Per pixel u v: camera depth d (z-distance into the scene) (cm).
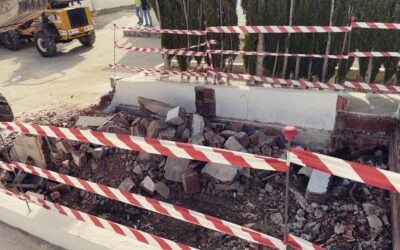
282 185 457
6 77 984
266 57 597
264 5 550
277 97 529
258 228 407
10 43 1244
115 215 459
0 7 613
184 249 275
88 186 306
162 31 597
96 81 905
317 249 222
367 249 369
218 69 650
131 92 651
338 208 416
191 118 549
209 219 259
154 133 530
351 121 496
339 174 196
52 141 567
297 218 412
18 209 351
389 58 544
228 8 583
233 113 574
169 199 468
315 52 565
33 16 710
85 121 613
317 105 507
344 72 571
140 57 1086
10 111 653
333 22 529
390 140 482
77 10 1158
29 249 343
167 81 625
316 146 530
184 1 600
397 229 353
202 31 577
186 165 482
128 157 523
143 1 1361
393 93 552
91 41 1244
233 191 462
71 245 327
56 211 342
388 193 429
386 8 507
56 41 1186
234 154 225
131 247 291
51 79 944
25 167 344
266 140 513
